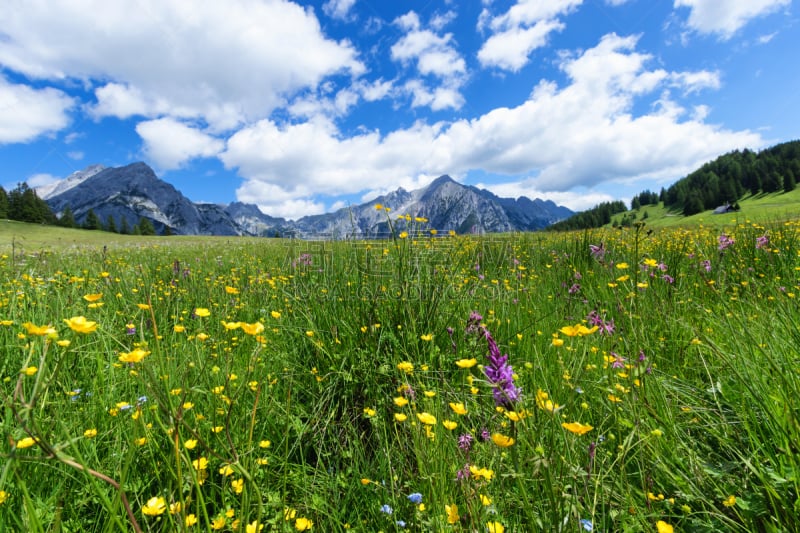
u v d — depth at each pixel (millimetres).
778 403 1752
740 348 2285
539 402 1393
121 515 1528
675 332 3086
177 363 2498
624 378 2197
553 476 1407
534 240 9328
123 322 3473
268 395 2418
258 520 1195
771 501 1397
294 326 3492
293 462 2129
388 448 2051
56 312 3178
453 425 1588
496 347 1376
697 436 2051
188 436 1769
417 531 1556
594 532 1445
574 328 1493
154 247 15359
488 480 1604
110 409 2047
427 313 3270
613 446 1891
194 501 1586
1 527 1294
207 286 5152
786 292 3650
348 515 1764
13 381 2170
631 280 3908
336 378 2648
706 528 1499
